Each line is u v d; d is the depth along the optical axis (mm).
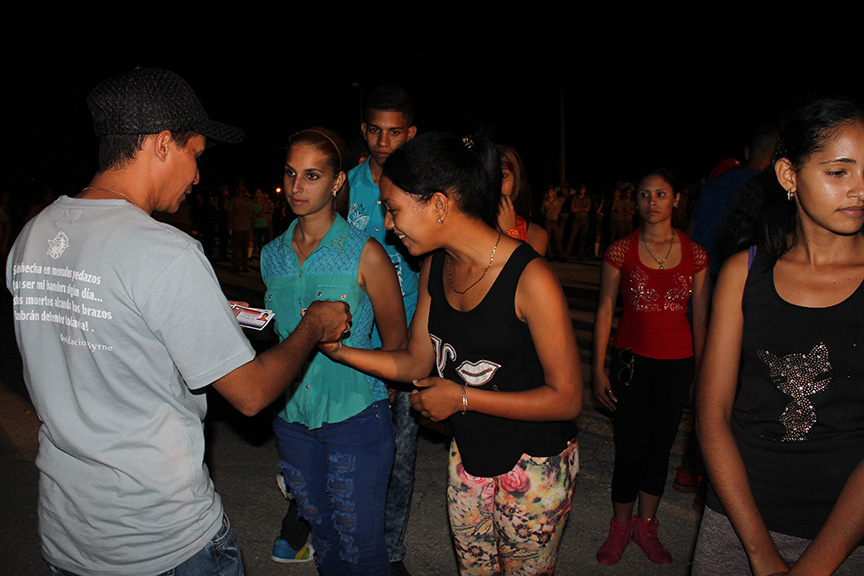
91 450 1507
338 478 2363
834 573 1587
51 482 1600
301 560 3158
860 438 1518
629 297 3100
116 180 1605
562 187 16406
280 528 3451
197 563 1618
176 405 1568
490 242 1912
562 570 3049
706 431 1625
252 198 16281
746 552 1585
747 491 1573
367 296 2461
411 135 3182
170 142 1624
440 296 2059
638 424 3072
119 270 1452
